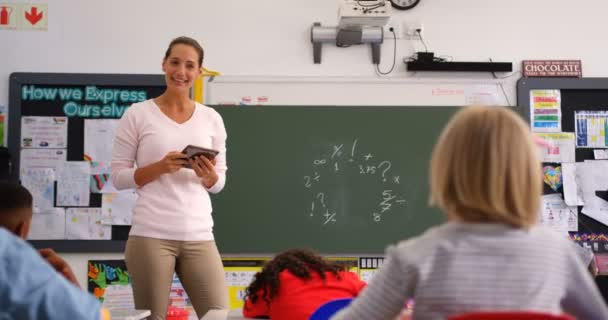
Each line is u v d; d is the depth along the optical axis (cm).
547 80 416
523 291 110
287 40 419
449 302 110
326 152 411
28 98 408
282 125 411
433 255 112
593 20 422
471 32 423
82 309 126
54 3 415
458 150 116
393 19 422
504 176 112
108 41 415
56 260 157
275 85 414
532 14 423
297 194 407
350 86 414
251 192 407
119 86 411
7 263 124
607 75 421
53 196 404
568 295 117
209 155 254
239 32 418
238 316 202
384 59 420
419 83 416
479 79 418
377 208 408
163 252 254
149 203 256
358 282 196
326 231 406
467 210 115
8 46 412
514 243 112
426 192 408
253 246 404
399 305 115
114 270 403
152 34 416
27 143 405
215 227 404
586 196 411
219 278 263
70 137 408
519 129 115
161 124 266
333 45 419
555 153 413
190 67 270
